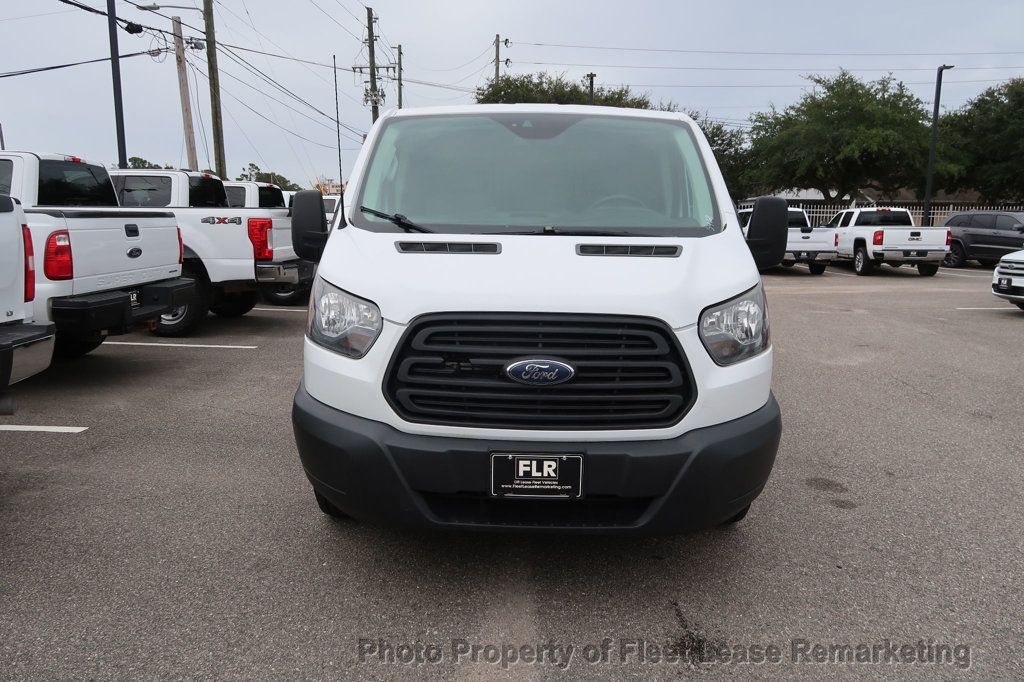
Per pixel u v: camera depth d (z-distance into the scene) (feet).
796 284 58.70
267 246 31.19
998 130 115.44
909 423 19.48
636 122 13.97
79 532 12.46
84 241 20.48
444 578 11.04
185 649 9.25
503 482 9.48
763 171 116.88
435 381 9.53
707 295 9.91
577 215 11.98
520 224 11.70
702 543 12.28
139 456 16.25
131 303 22.03
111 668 8.85
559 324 9.52
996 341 31.55
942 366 26.50
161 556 11.64
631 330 9.50
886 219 69.62
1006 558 11.91
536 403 9.50
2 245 14.03
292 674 8.79
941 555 11.98
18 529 12.58
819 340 31.78
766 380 10.34
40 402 20.57
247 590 10.65
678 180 12.76
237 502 13.75
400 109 14.40
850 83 109.40
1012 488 14.92
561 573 11.24
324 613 10.09
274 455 16.34
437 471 9.52
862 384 23.75
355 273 10.32
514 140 13.33
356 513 10.07
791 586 10.96
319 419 10.05
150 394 21.50
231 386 22.53
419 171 12.78
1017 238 69.67
